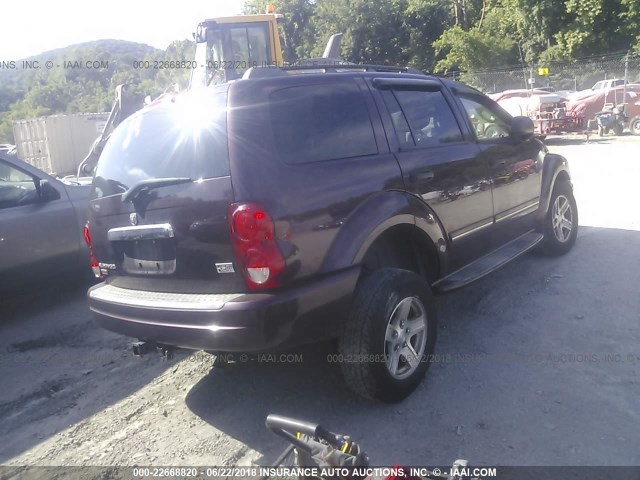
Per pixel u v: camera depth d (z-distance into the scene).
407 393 3.79
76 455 3.57
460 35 36.69
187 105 3.68
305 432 2.47
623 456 3.09
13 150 22.53
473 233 4.70
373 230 3.66
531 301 5.14
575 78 33.03
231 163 3.33
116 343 5.24
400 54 40.41
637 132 19.58
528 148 5.62
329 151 3.70
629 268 5.67
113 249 3.95
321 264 3.45
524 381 3.88
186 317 3.39
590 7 33.59
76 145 21.09
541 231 5.82
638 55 32.59
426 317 3.92
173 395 4.18
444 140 4.58
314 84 3.84
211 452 3.47
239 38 11.24
